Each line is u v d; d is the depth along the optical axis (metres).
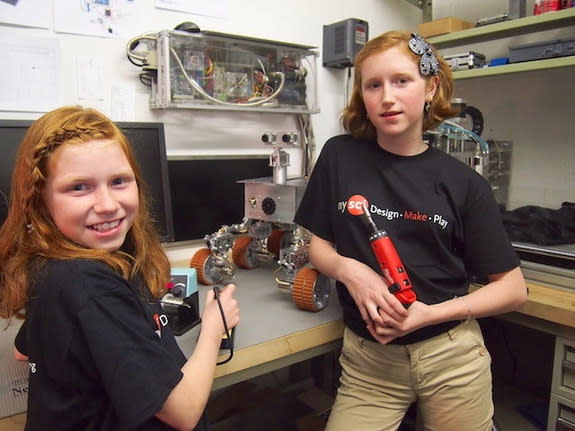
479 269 1.04
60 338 0.57
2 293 0.64
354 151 1.12
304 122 1.95
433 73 1.02
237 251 1.51
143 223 0.85
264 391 1.88
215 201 1.71
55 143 0.61
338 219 1.09
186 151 1.66
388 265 0.93
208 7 1.64
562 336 1.14
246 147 1.80
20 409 0.74
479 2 2.12
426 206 1.00
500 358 1.98
